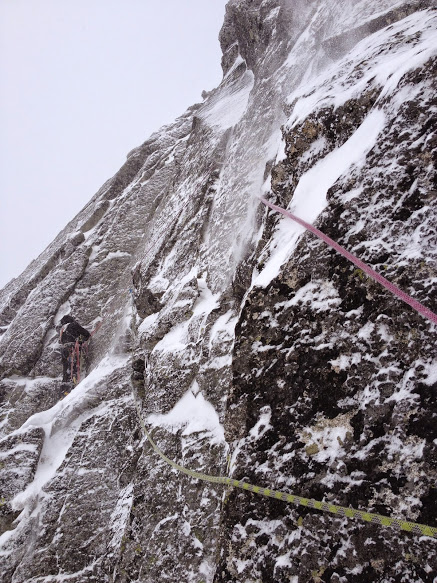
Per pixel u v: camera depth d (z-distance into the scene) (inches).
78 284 367.2
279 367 92.3
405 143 87.7
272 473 85.4
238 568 84.0
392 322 79.6
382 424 75.2
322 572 73.8
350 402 80.4
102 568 180.4
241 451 92.0
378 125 95.2
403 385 74.9
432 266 76.9
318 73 198.2
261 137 226.8
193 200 261.0
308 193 109.8
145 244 344.8
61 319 348.2
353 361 82.0
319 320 89.0
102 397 245.1
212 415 155.6
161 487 153.4
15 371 333.7
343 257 89.4
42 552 193.0
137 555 145.6
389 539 69.5
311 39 238.5
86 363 320.8
